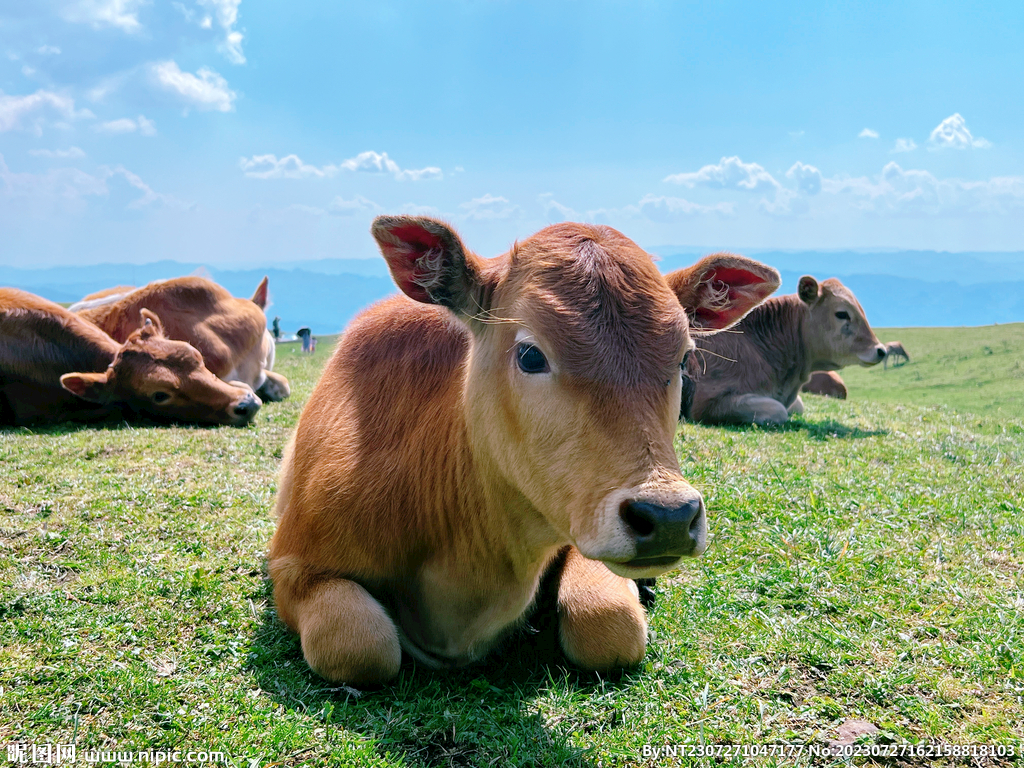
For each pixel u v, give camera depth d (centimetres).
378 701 96
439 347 113
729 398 292
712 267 100
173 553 137
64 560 131
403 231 94
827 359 317
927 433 273
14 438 221
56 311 258
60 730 88
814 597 124
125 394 247
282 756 85
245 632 112
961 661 104
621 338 84
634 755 88
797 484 180
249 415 254
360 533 105
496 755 87
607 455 80
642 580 127
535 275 89
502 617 105
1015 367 709
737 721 94
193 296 291
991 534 153
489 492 97
